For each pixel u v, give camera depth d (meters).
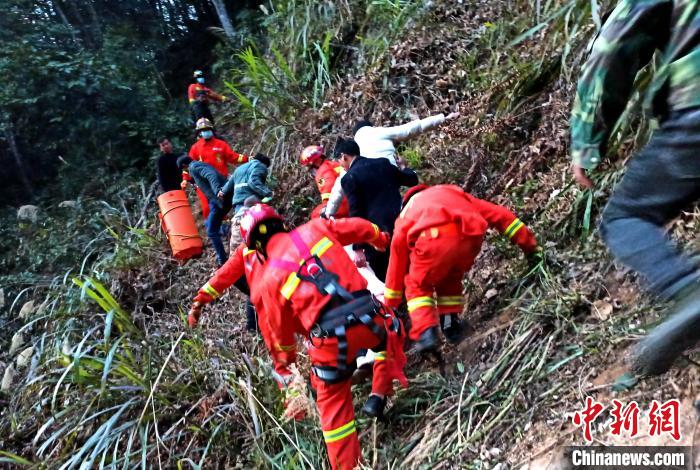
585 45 4.20
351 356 2.92
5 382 5.50
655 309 2.71
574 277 3.28
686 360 2.36
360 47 7.11
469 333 3.45
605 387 2.63
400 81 5.99
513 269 3.64
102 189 8.38
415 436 3.14
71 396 4.41
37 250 7.39
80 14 10.55
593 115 1.97
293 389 3.44
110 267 6.25
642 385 2.51
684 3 1.77
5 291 6.98
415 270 3.10
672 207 1.82
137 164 8.84
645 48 1.89
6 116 8.45
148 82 9.30
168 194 6.14
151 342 4.43
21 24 9.07
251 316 4.55
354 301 2.90
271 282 3.01
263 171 5.06
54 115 8.51
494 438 2.84
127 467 3.43
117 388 3.87
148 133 8.69
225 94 9.23
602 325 2.88
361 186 3.83
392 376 3.01
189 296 5.82
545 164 4.18
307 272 2.94
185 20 12.09
